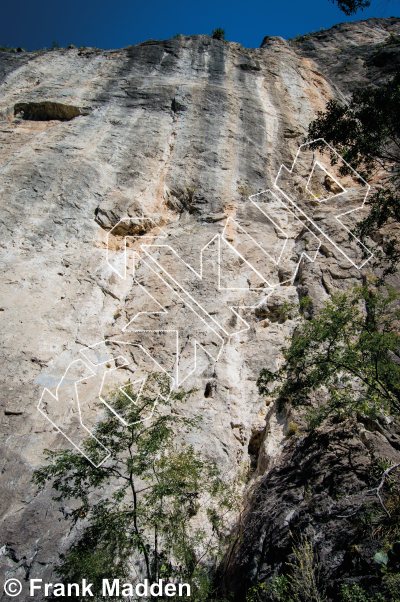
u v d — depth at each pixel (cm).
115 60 2311
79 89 2027
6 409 931
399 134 1226
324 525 675
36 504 791
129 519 688
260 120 1986
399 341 793
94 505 720
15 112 1909
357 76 2672
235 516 817
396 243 1275
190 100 1986
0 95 2006
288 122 2020
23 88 2073
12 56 2348
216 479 793
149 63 2288
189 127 1859
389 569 583
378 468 739
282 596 599
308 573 600
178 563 702
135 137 1773
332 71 2798
